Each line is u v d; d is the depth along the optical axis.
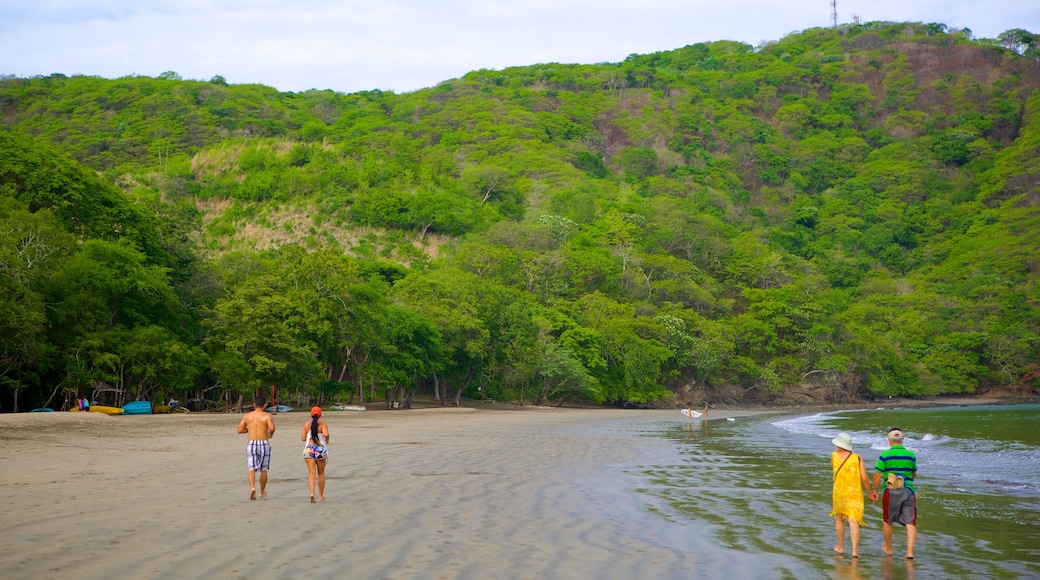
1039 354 120.75
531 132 184.50
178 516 12.96
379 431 38.56
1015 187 186.62
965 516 15.46
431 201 125.44
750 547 12.00
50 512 13.05
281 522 12.64
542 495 16.48
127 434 32.09
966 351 121.19
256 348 57.31
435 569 9.87
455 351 79.81
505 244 120.25
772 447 30.97
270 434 15.73
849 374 110.56
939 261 164.50
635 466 23.05
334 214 125.88
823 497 17.22
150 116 177.38
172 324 56.22
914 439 35.97
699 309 118.06
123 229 62.03
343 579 9.26
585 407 91.94
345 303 64.88
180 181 134.38
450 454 25.47
